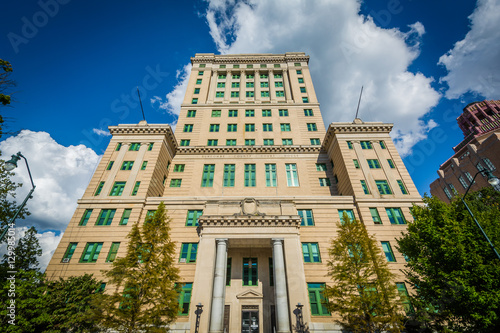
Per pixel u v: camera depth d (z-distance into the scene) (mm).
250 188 35125
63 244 26281
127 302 18562
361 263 20828
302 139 41312
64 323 18000
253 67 54125
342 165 33188
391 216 28547
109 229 27266
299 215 26750
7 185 22125
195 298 22594
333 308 20219
